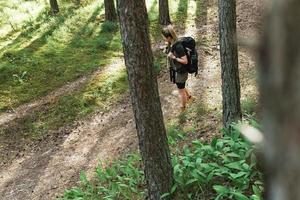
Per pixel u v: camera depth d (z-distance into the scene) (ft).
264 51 2.17
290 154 2.12
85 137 41.42
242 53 49.80
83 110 45.52
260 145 2.31
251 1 66.90
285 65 2.09
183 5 70.85
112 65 54.03
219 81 46.37
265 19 2.13
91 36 62.64
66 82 50.83
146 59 20.38
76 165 37.42
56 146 40.70
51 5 71.15
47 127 43.50
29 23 66.33
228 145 26.96
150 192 23.54
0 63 53.78
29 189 35.37
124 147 38.37
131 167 29.50
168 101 43.93
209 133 34.60
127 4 19.22
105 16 67.36
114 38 61.36
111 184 28.60
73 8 74.08
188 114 39.86
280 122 2.14
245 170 22.27
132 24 19.57
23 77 51.57
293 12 2.03
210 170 23.57
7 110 46.57
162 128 22.27
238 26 58.23
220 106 40.57
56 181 35.78
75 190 30.09
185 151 26.76
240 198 19.56
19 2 73.77
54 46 59.11
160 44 59.26
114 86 49.16
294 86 2.07
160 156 22.53
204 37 59.11
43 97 48.34
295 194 2.13
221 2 29.37
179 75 37.88
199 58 52.90
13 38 61.98
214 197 22.02
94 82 49.98
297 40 2.04
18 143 41.68
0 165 38.99
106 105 46.21
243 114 33.78
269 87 2.17
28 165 38.55
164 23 64.49
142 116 21.54
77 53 57.36
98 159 37.63
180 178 23.76
